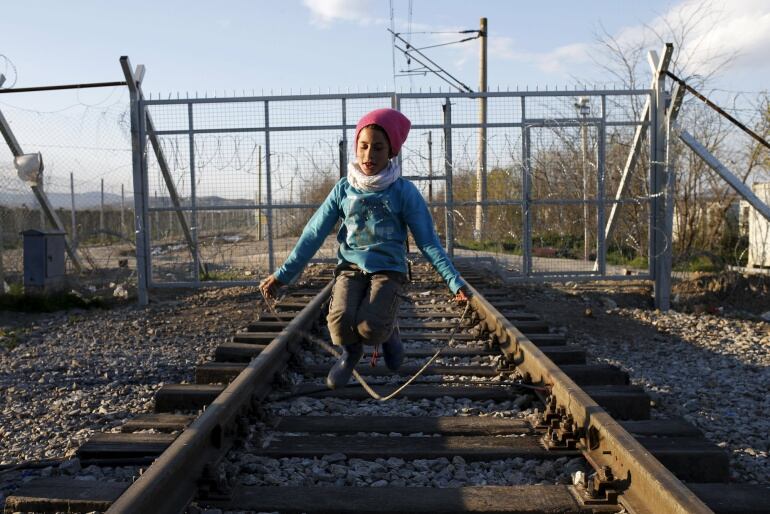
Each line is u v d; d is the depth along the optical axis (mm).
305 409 5445
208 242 13438
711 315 11078
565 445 4441
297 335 7117
